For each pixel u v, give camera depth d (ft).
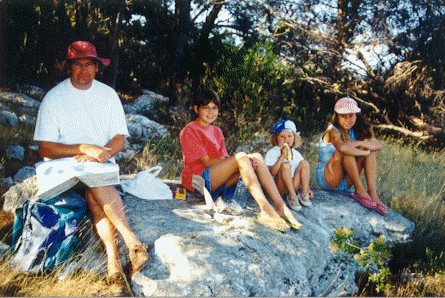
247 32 34.24
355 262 11.03
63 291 7.63
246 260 8.26
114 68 28.81
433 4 30.78
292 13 33.45
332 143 12.50
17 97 24.75
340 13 32.60
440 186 17.39
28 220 8.48
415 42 31.01
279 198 10.25
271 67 22.67
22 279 8.09
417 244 12.39
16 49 29.12
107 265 8.16
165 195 10.84
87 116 9.53
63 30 31.45
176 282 7.54
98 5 33.42
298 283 8.91
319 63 32.71
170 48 34.53
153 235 8.75
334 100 30.71
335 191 13.09
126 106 29.96
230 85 21.57
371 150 12.12
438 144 27.53
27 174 14.42
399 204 15.16
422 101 30.48
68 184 8.67
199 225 9.24
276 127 11.74
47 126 9.17
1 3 28.37
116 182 8.75
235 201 10.28
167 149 19.25
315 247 9.95
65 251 8.34
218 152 11.08
